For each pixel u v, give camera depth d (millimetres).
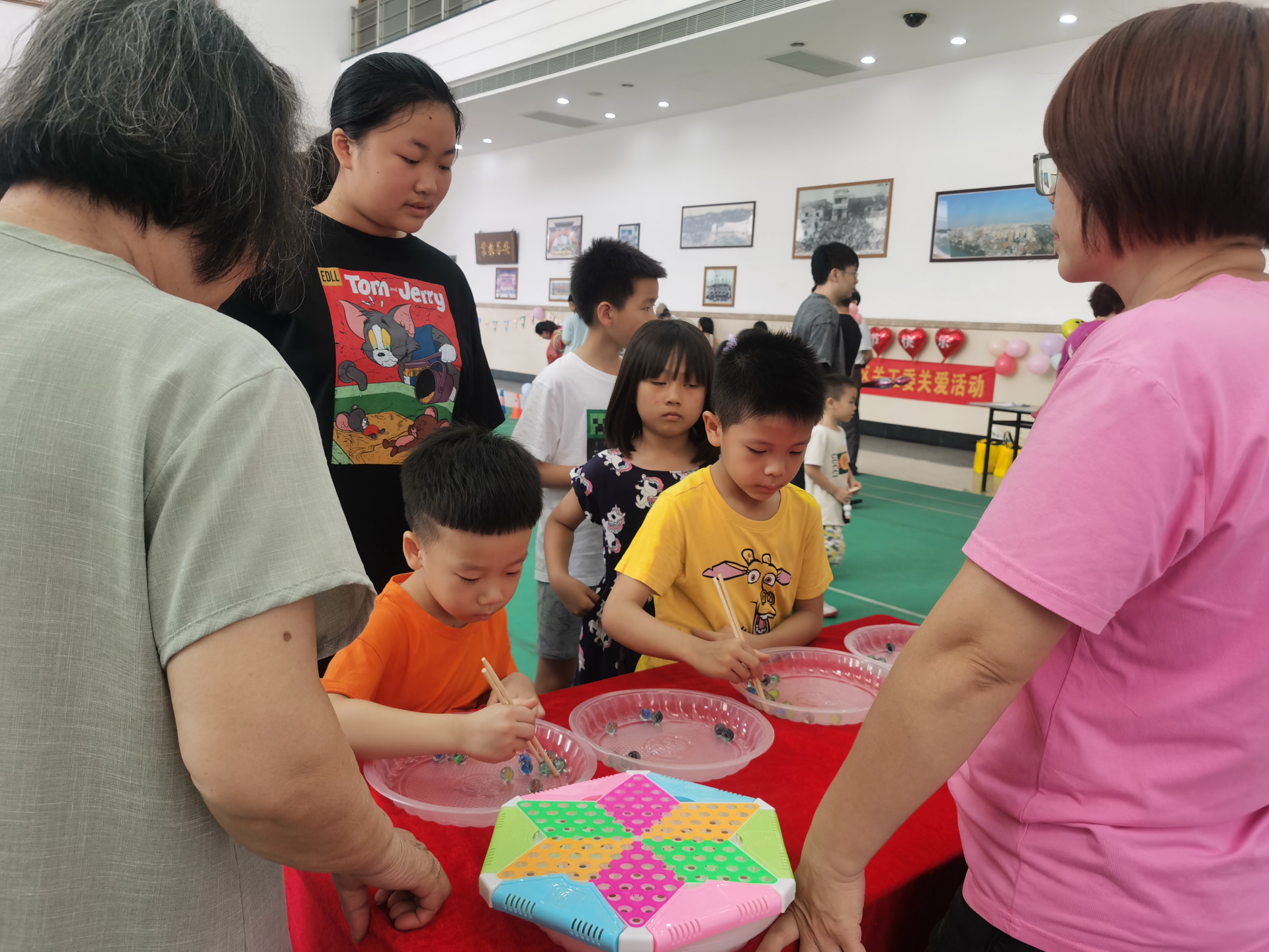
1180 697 542
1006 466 5949
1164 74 517
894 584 3494
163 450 463
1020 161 6465
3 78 497
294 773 469
